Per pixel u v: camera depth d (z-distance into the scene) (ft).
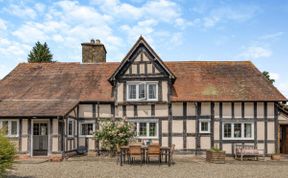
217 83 75.41
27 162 57.93
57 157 60.90
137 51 73.10
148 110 71.82
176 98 71.05
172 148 58.44
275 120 70.38
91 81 79.20
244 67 81.15
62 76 81.87
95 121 72.84
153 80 72.08
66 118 66.23
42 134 70.95
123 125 66.33
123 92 72.74
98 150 71.82
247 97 70.33
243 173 46.78
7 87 78.28
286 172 48.03
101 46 87.92
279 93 71.61
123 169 49.60
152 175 44.14
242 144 70.13
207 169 50.39
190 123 70.74
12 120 67.26
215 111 70.69
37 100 72.90
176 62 83.66
